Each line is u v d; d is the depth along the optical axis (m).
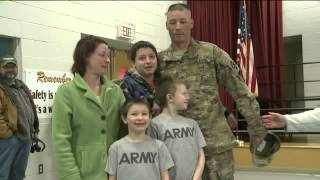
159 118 1.92
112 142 1.82
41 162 3.03
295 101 3.85
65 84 1.79
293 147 3.36
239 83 2.03
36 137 2.80
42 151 3.03
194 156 1.87
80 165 1.71
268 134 2.08
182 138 1.85
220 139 2.02
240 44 3.85
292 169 3.34
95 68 1.78
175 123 1.88
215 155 2.00
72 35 3.47
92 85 1.82
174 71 2.07
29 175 2.94
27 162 2.77
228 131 2.08
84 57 1.78
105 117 1.76
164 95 1.92
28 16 3.03
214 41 4.59
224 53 2.06
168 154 1.80
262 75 4.19
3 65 2.57
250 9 4.39
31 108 2.73
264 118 2.08
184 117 1.97
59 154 1.67
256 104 2.03
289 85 3.96
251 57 3.81
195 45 2.07
